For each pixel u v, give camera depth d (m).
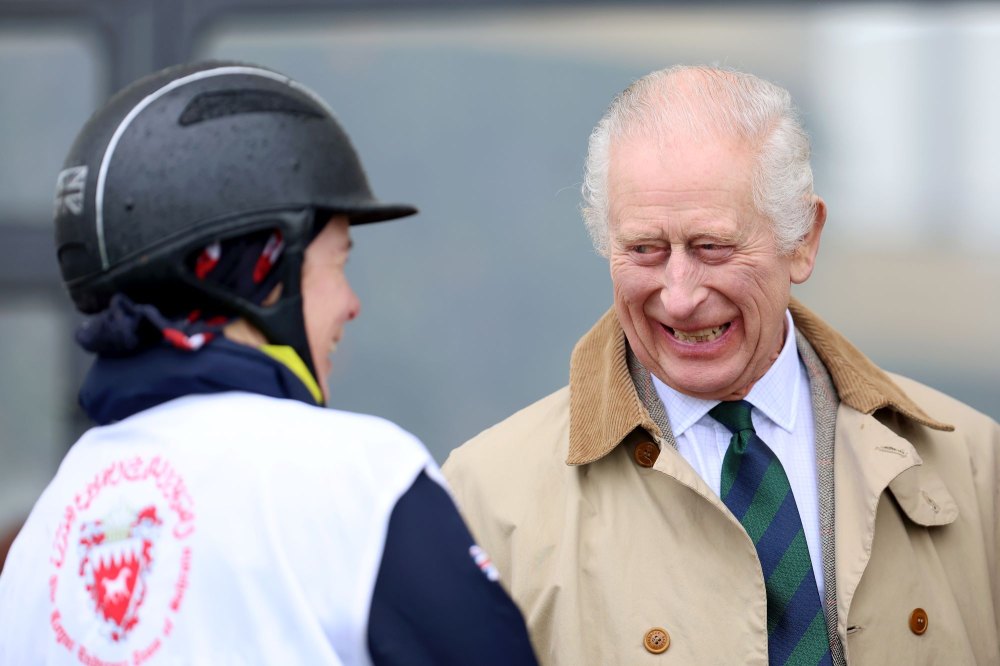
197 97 5.09
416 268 11.85
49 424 12.33
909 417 7.18
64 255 5.14
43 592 5.05
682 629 6.69
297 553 4.71
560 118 11.69
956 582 7.09
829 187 11.16
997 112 10.91
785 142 6.77
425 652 4.73
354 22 11.91
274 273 5.16
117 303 4.98
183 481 4.86
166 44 12.08
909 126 11.04
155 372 5.02
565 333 11.71
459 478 7.55
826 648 6.64
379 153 11.89
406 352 11.88
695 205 6.55
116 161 4.99
